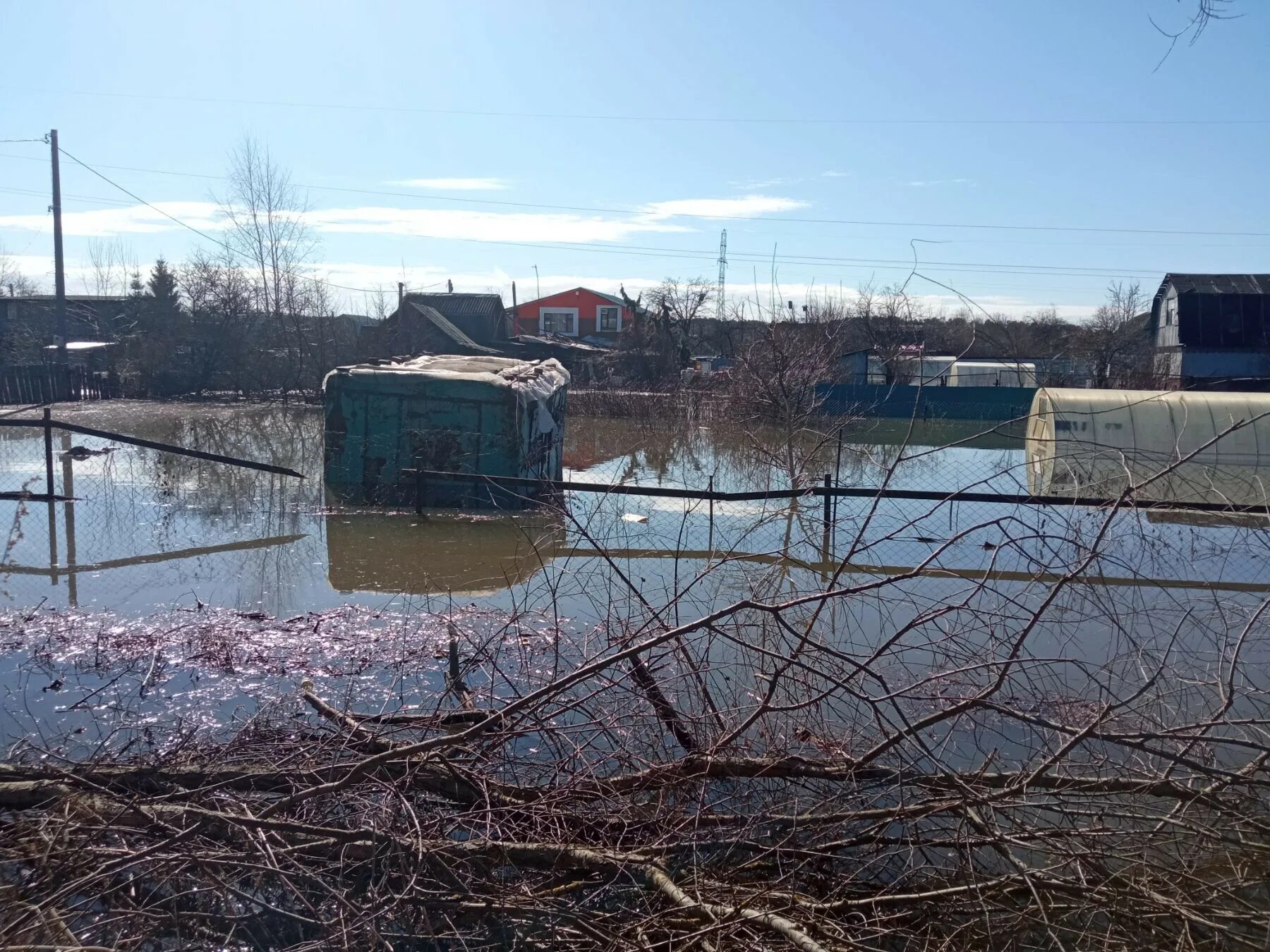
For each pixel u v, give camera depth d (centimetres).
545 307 7569
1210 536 1103
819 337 2581
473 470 1348
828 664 522
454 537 1159
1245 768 398
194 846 373
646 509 1368
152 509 1313
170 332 3728
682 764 433
